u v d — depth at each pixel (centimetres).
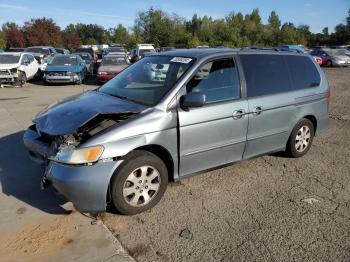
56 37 6066
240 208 416
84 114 392
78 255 326
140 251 333
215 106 434
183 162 420
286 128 532
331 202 436
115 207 381
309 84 566
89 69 2112
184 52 473
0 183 470
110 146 360
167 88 414
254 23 7406
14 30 5875
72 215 392
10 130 733
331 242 353
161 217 391
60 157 360
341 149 638
